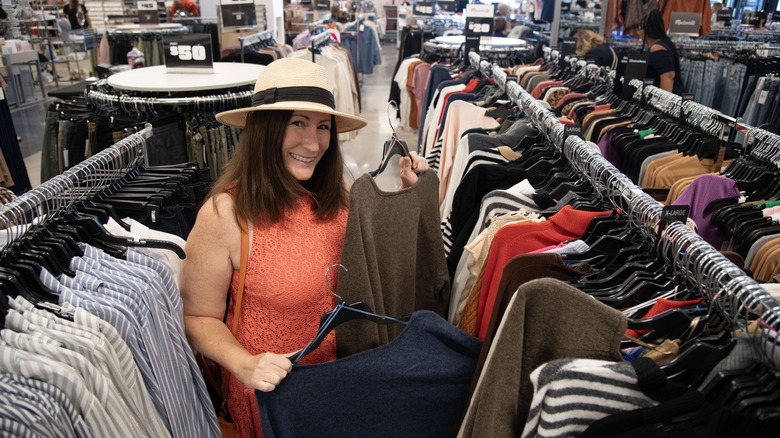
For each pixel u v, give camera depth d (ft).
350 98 19.07
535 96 12.17
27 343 2.97
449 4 26.20
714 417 2.50
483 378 3.17
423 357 3.58
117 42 20.11
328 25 24.89
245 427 4.62
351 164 18.29
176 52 9.37
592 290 3.80
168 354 3.86
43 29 24.91
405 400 3.67
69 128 7.87
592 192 5.38
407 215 4.57
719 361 2.88
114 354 3.25
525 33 21.52
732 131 7.18
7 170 12.96
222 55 16.52
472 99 11.20
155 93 9.32
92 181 5.06
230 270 4.26
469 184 6.26
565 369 2.73
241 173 4.16
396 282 4.64
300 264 4.22
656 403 2.73
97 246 4.21
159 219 5.24
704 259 3.26
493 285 4.59
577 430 2.80
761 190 5.91
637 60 9.32
